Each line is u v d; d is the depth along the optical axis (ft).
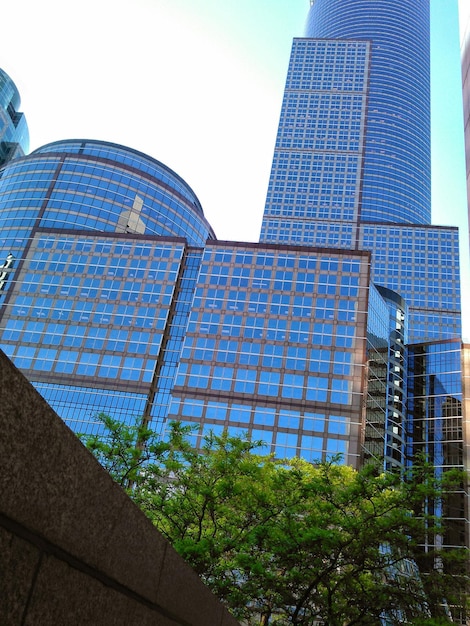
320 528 81.66
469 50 66.59
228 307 322.14
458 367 368.48
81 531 11.70
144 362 319.68
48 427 10.28
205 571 78.54
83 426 304.09
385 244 640.99
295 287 325.83
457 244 633.20
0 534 9.06
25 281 352.49
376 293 362.12
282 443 281.33
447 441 348.38
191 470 94.79
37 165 426.92
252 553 84.69
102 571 12.87
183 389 299.58
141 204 430.61
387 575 86.69
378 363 345.31
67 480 11.03
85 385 315.99
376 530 82.43
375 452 315.99
